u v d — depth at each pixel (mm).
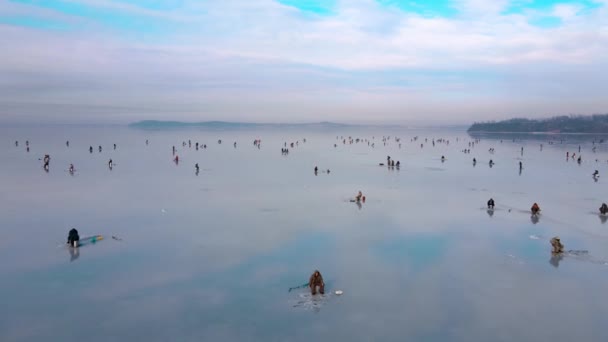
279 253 26984
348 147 138625
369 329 17719
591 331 17672
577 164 84938
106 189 49438
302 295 20844
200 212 38156
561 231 32594
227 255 26500
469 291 21469
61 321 18125
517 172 70625
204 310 19219
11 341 16547
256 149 121500
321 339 16953
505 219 36406
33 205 40125
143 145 130000
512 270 24328
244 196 46250
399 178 62062
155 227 32812
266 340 16859
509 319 18656
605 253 27422
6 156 86875
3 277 22672
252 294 20922
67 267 24188
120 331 17391
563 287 22016
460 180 60375
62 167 69438
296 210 39375
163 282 22250
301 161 87312
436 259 26109
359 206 41469
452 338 17125
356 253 27141
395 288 21781
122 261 25219
